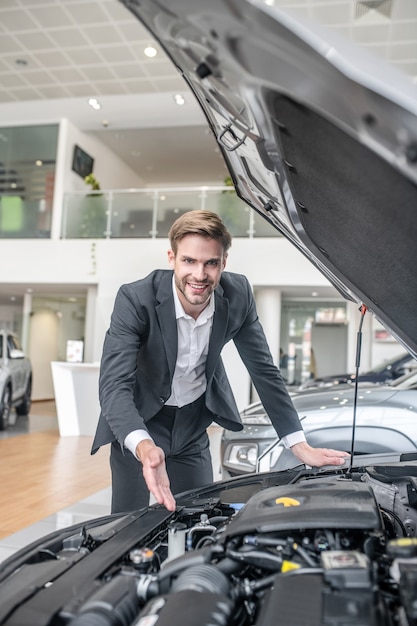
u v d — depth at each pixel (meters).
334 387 3.56
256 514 1.01
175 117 11.70
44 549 1.10
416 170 0.66
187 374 1.78
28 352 12.98
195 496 1.47
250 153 1.03
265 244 10.05
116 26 8.52
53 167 11.57
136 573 0.92
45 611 0.80
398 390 2.95
